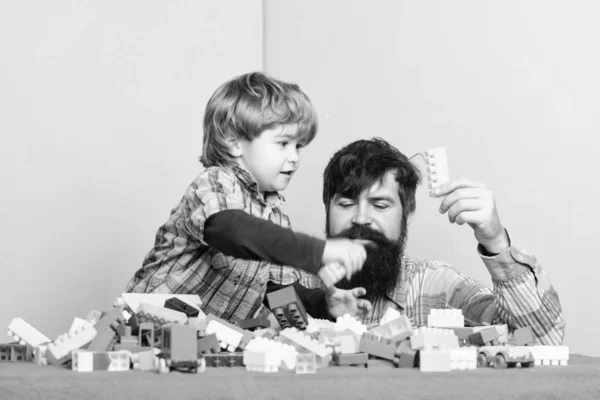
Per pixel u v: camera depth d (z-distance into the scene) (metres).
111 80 2.54
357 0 2.66
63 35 2.43
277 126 1.73
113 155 2.53
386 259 1.71
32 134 2.34
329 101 2.71
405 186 1.76
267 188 1.77
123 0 2.60
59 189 2.38
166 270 1.70
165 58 2.70
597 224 2.04
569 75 2.13
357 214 1.72
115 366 0.92
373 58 2.59
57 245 2.37
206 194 1.46
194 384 0.78
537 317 1.46
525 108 2.20
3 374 0.83
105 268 2.47
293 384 0.81
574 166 2.10
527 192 2.18
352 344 1.03
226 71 2.88
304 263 1.22
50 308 2.34
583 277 2.06
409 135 2.46
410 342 1.01
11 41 2.32
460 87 2.35
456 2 2.38
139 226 2.58
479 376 0.88
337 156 1.77
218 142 1.77
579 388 0.91
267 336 1.10
